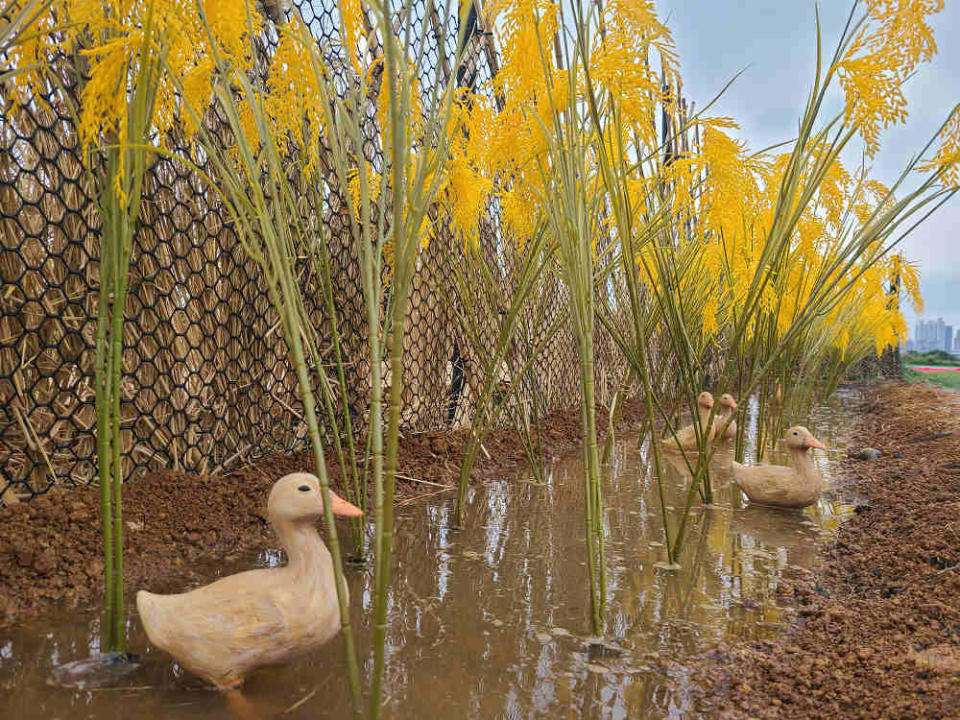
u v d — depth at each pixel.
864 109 2.32
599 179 2.53
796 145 2.70
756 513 3.54
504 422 5.38
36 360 2.76
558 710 1.65
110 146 1.58
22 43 1.74
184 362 3.26
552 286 4.66
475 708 1.65
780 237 2.82
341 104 2.05
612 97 2.21
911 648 1.85
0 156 2.59
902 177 2.55
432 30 3.80
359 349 4.24
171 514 2.85
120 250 1.78
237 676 1.67
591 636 2.07
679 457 5.07
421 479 3.94
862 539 3.00
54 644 1.91
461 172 2.85
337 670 1.82
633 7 1.95
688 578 2.59
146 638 1.96
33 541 2.41
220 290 3.45
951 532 2.65
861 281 5.64
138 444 3.09
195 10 1.75
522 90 2.06
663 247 3.27
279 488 1.75
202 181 3.31
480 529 3.16
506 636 2.05
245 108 2.17
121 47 1.61
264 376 3.71
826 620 2.16
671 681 1.80
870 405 8.53
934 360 17.50
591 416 2.07
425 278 4.52
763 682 1.79
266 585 1.70
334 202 3.86
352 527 2.68
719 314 4.65
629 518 3.40
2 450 2.67
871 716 1.55
